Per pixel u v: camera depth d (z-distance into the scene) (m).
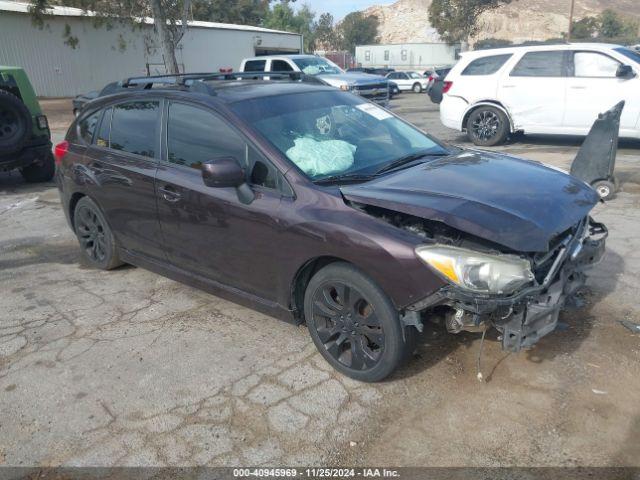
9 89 8.95
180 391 3.35
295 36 42.38
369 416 3.03
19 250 6.11
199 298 4.62
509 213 2.95
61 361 3.76
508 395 3.13
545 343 3.61
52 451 2.91
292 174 3.46
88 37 30.30
